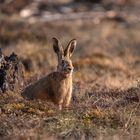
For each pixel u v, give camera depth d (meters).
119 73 46.47
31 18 78.31
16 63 32.31
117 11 89.00
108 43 66.44
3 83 30.91
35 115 27.66
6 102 29.05
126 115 28.00
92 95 32.44
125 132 26.30
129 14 87.88
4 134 25.77
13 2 78.56
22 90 31.73
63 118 27.25
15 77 31.92
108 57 55.06
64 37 68.44
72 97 32.44
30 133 25.39
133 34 75.44
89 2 90.62
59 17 81.94
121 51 60.56
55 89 29.92
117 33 75.75
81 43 65.88
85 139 25.69
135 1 94.81
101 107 29.58
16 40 61.69
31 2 81.38
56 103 30.12
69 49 31.05
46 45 57.56
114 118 27.67
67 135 25.73
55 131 26.02
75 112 28.17
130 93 32.09
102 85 37.66
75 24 80.00
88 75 44.91
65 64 29.98
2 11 76.62
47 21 78.88
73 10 85.88
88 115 27.83
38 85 30.44
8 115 27.67
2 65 31.56
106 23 81.19
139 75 45.34
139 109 29.30
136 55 59.06
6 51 48.38
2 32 64.06
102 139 25.27
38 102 29.05
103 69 48.38
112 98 31.81
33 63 47.81
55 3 87.06
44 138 24.86
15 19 72.56
